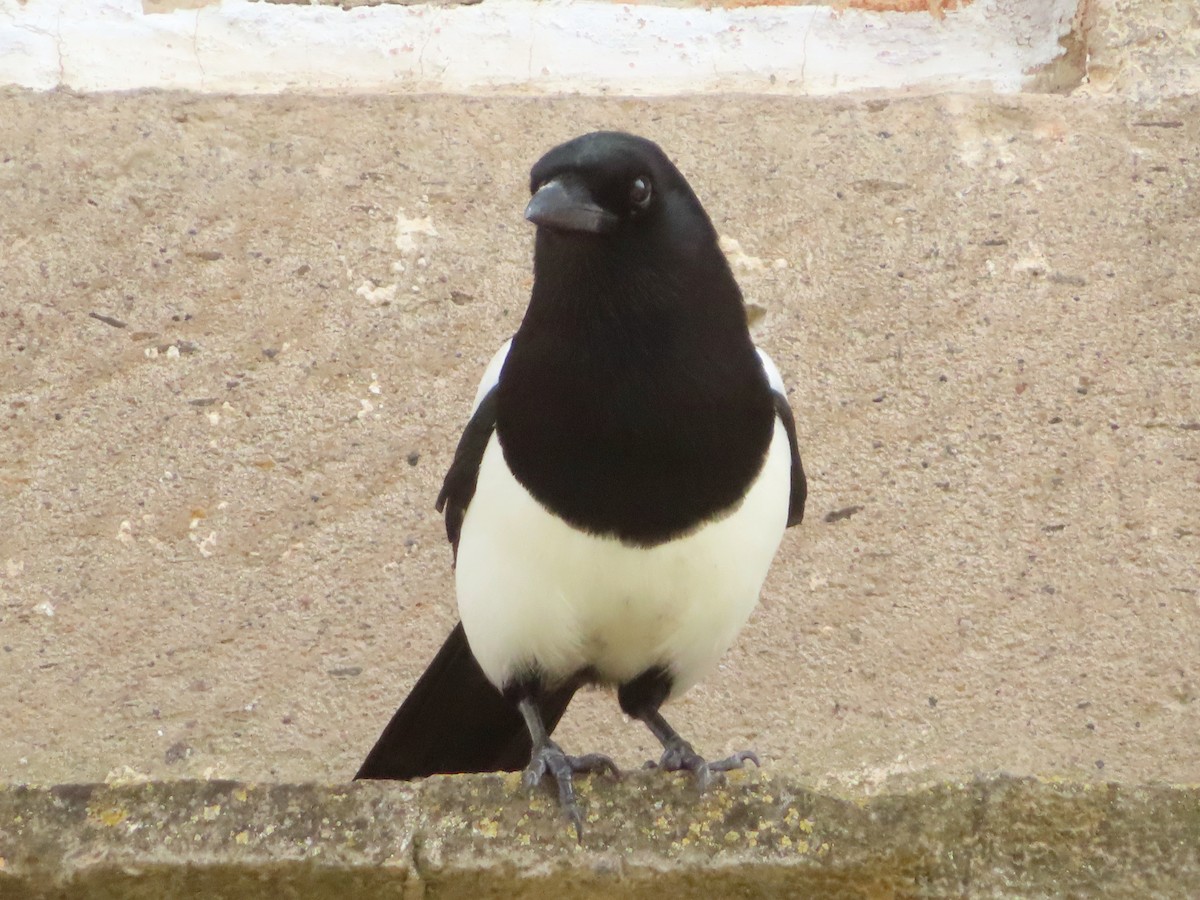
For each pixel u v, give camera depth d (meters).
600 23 9.59
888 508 8.66
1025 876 4.90
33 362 8.73
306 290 8.92
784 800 5.03
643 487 6.30
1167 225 9.09
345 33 9.50
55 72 9.29
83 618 8.43
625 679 7.12
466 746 7.64
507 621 6.76
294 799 4.97
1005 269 9.03
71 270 8.87
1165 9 9.46
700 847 4.97
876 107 9.31
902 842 4.93
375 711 8.34
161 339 8.81
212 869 4.86
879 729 8.30
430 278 8.98
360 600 8.52
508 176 9.12
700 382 6.27
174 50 9.41
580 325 6.25
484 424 7.05
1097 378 8.85
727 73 9.57
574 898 4.99
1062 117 9.28
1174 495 8.66
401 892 4.94
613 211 6.21
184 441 8.69
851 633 8.47
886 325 8.95
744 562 6.58
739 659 8.43
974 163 9.21
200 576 8.52
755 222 9.09
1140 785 4.94
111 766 8.18
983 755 8.21
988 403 8.82
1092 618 8.48
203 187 9.02
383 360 8.85
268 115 9.16
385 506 8.65
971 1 9.72
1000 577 8.55
